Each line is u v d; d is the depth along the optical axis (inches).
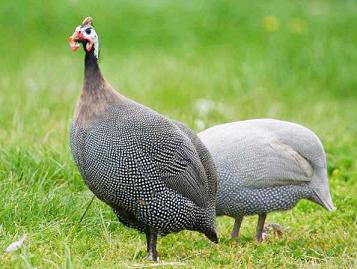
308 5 924.6
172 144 334.0
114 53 818.8
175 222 339.0
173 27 868.6
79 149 332.5
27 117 555.8
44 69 745.6
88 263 336.5
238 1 892.0
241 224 417.1
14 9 873.5
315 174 390.6
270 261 351.9
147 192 331.6
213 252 362.0
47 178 418.6
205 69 742.5
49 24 869.8
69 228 375.2
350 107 679.7
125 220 352.8
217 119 599.8
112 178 329.4
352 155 526.9
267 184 377.4
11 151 434.9
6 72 736.3
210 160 354.9
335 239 387.5
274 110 646.5
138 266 335.0
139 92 669.3
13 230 362.3
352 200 443.2
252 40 836.6
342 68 724.7
